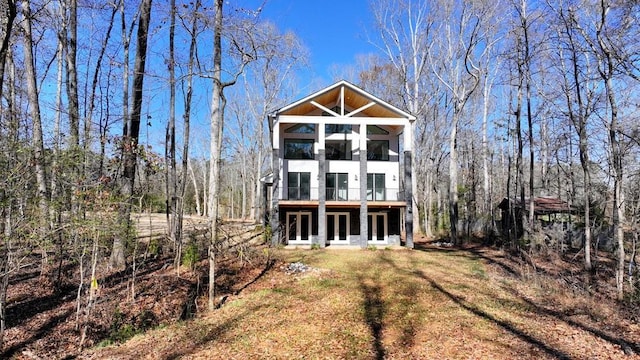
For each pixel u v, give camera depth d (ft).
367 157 84.43
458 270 53.93
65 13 47.70
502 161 152.15
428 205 129.80
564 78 64.44
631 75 42.39
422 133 125.08
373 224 81.76
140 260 50.11
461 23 93.66
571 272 54.03
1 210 25.02
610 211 76.23
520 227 89.35
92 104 51.16
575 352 26.16
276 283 44.62
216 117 41.34
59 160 29.09
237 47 37.93
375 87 127.75
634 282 43.29
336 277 47.70
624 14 42.39
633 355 25.68
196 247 50.83
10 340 27.32
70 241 29.84
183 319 33.35
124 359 25.49
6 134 26.86
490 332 29.66
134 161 40.81
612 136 44.45
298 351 26.35
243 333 29.66
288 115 79.77
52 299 35.19
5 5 32.60
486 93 109.70
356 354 25.76
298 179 82.69
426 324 31.30
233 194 184.55
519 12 67.56
